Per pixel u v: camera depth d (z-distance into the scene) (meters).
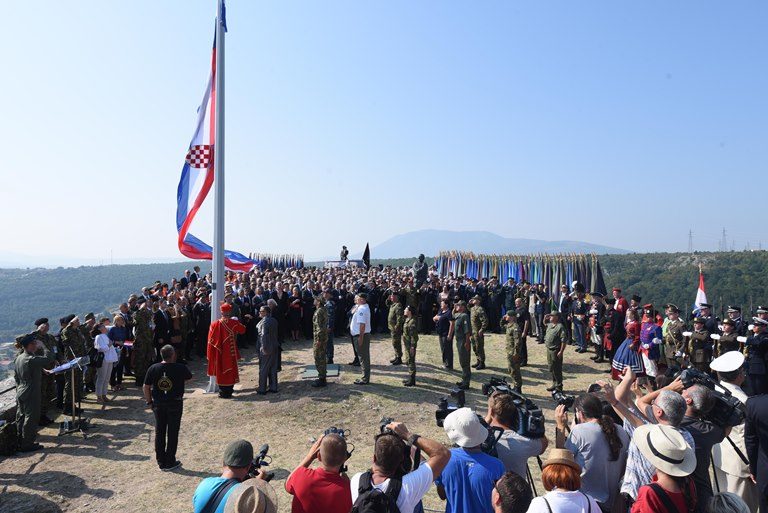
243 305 16.48
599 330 14.99
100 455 8.26
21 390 8.34
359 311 12.26
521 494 3.16
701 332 11.66
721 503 3.20
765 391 9.60
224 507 3.42
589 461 4.29
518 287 19.72
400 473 3.66
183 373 7.84
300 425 9.66
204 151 12.73
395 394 11.50
